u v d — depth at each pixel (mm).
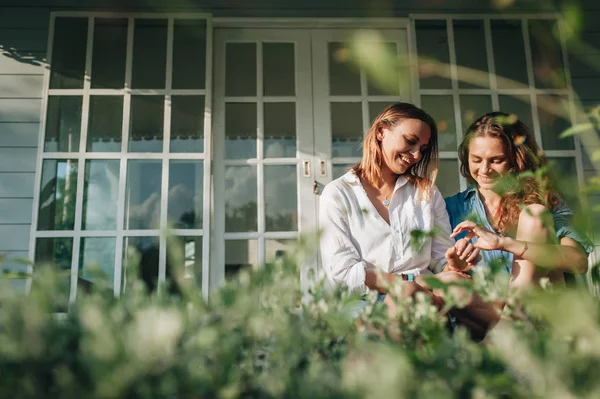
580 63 3572
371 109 3668
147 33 3562
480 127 1839
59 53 3479
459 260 1515
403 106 2014
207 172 3404
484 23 3656
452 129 3537
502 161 1790
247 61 3693
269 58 3705
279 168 3594
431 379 633
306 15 3695
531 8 3629
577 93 3539
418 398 605
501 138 1782
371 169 2043
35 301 615
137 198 3344
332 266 1855
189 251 3303
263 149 3598
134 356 552
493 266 832
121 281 3205
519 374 696
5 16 3486
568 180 826
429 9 3688
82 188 3314
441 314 840
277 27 3721
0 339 584
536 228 1425
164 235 708
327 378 624
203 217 3346
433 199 2006
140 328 557
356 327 821
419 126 1945
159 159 3404
